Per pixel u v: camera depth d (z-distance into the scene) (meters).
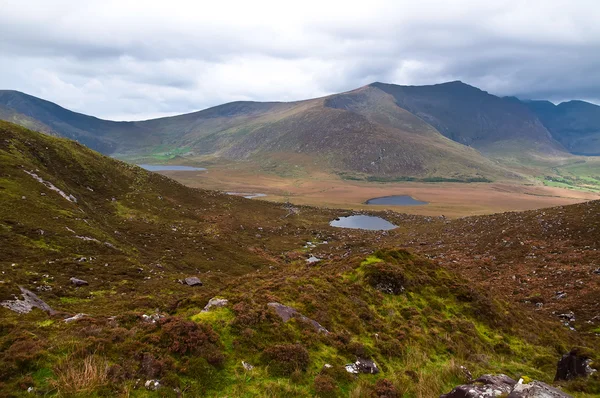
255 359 14.01
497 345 20.83
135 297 34.03
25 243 43.56
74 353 11.93
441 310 23.45
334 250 87.69
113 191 91.69
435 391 14.26
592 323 29.03
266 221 122.19
